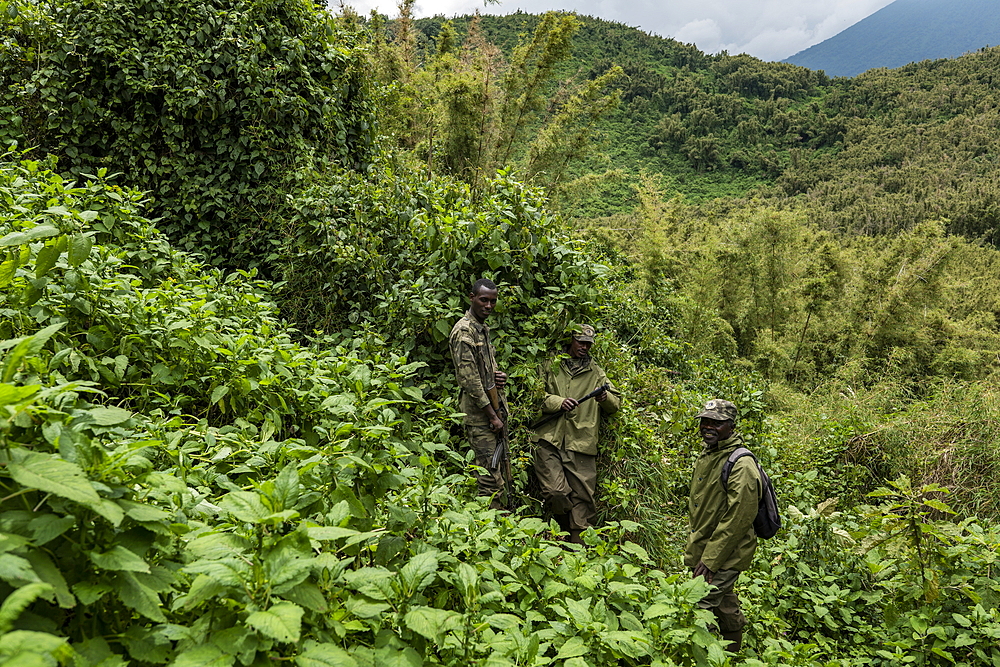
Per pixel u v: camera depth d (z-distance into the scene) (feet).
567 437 15.37
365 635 6.22
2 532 3.98
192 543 5.07
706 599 12.23
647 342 22.72
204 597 4.81
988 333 57.06
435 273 16.79
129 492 4.92
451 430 15.78
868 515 16.78
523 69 48.93
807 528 16.79
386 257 18.43
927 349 54.49
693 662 8.24
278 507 5.42
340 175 21.47
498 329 16.37
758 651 13.23
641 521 15.52
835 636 14.69
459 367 14.21
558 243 17.67
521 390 15.98
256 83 21.77
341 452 7.76
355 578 5.83
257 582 4.84
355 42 27.07
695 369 24.09
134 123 21.06
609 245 59.00
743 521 12.32
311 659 4.67
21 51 20.56
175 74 20.79
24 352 4.46
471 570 7.11
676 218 71.72
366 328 16.57
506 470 14.71
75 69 20.71
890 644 13.23
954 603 13.52
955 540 14.70
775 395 35.17
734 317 58.49
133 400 10.17
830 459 22.99
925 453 22.40
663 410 19.61
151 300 10.98
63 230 11.14
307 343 18.39
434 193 20.44
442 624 5.87
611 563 8.96
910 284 54.60
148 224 15.57
